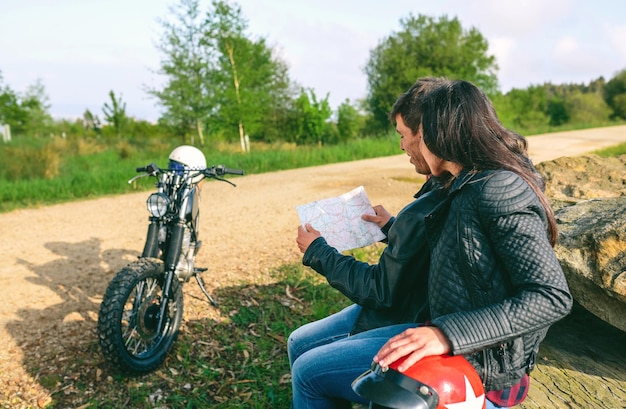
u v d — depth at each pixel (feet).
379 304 6.13
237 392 10.62
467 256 5.06
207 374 11.15
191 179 12.19
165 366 11.53
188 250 12.60
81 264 19.08
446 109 5.35
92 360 11.66
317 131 143.13
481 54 146.82
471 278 5.08
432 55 146.41
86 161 60.75
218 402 10.27
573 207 10.73
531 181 5.24
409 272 5.99
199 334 12.87
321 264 6.64
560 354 9.93
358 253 18.63
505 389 5.36
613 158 15.96
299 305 14.58
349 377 5.88
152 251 11.53
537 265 4.77
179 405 10.15
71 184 37.81
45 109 141.28
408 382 4.65
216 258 19.17
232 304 14.58
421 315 6.14
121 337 10.53
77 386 10.72
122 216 28.09
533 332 4.81
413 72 140.46
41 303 15.11
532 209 5.00
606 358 9.83
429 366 4.75
